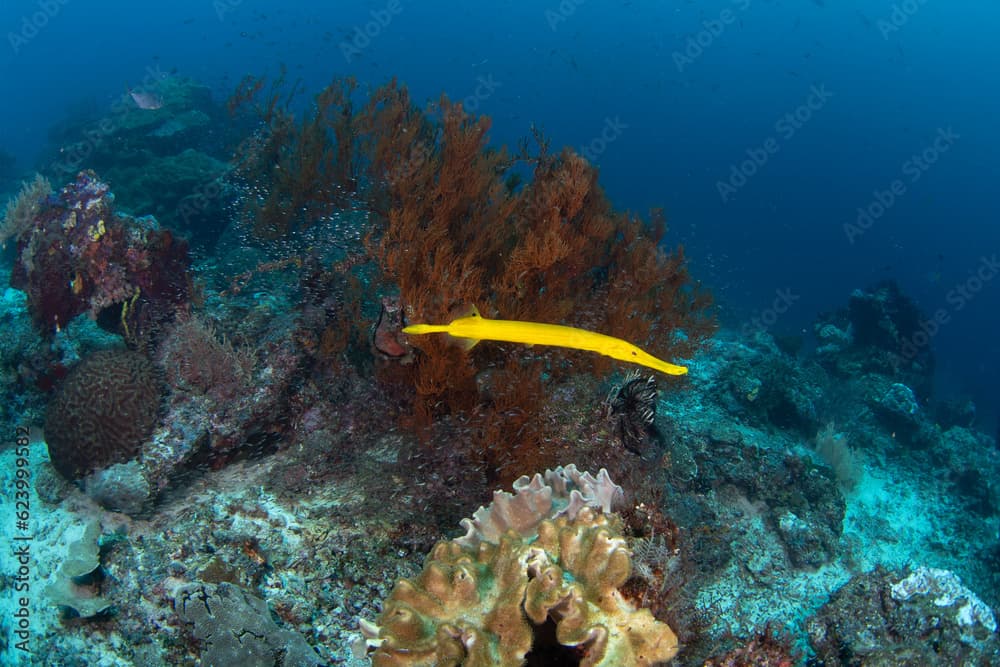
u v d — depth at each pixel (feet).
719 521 24.89
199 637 12.83
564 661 9.53
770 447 28.30
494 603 8.91
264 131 36.78
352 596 14.73
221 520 16.49
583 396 19.51
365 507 16.81
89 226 21.25
